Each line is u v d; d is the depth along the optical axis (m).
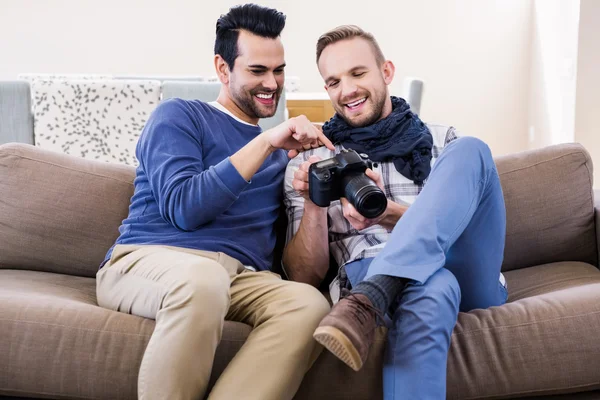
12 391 1.46
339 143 1.95
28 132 3.71
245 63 1.86
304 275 1.82
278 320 1.42
